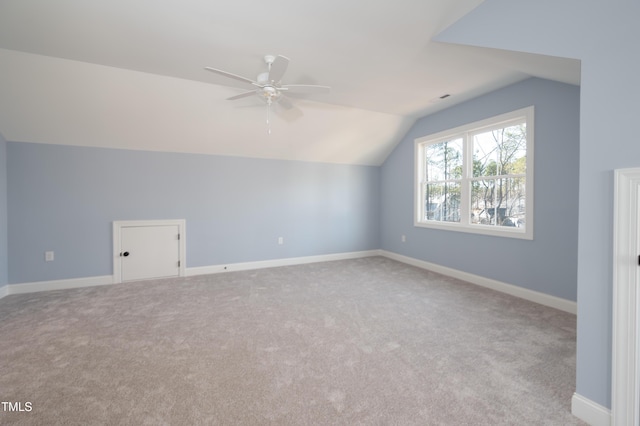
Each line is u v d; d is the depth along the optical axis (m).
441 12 2.06
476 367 1.94
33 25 2.19
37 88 2.97
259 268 4.79
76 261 3.72
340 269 4.69
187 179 4.30
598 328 1.43
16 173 3.44
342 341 2.30
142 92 3.23
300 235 5.17
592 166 1.43
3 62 2.66
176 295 3.40
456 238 4.14
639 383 1.31
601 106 1.39
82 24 2.17
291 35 2.31
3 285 3.36
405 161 5.11
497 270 3.58
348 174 5.57
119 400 1.61
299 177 5.14
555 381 1.79
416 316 2.79
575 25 1.49
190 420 1.46
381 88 3.43
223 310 2.94
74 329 2.49
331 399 1.63
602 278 1.41
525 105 3.20
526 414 1.51
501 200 3.59
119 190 3.92
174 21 2.12
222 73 2.31
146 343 2.25
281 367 1.94
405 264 5.05
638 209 1.28
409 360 2.03
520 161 3.40
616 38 1.33
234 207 4.62
